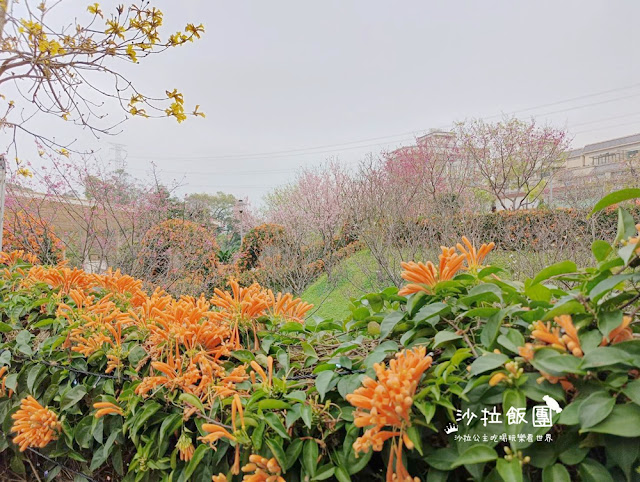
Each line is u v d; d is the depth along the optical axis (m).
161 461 1.01
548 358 0.63
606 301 0.67
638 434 0.53
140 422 1.02
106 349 1.27
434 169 6.73
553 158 9.52
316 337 1.13
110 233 5.07
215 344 1.07
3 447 1.53
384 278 4.94
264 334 1.12
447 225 5.10
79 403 1.36
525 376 0.65
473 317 0.83
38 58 1.99
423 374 0.73
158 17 2.18
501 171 9.34
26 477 1.53
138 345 1.20
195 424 1.02
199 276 5.60
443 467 0.67
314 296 6.28
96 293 1.72
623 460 0.57
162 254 5.24
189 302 1.22
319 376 0.83
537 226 5.11
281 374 1.00
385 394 0.65
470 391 0.69
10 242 4.39
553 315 0.69
